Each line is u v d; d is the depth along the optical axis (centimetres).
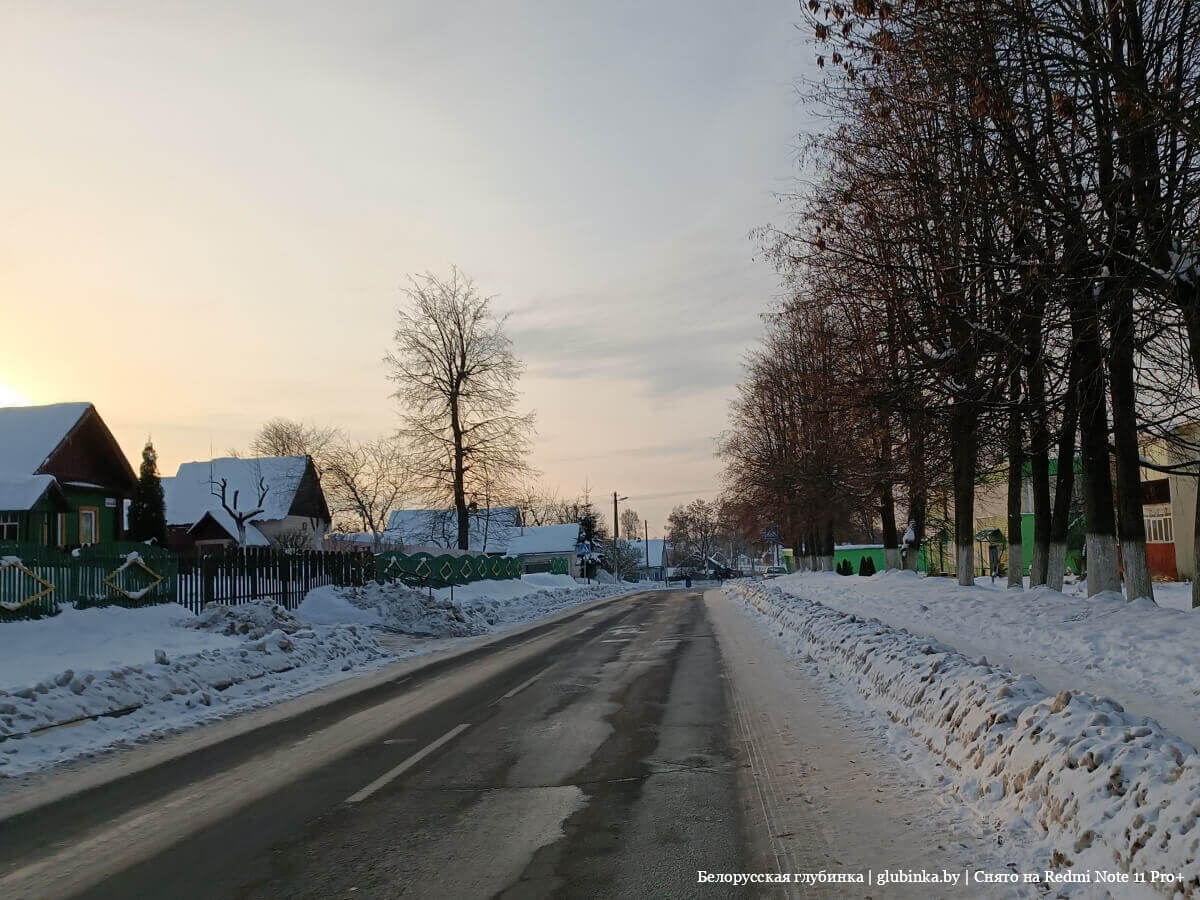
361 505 5981
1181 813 448
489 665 1775
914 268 1579
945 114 1293
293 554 2780
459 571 4469
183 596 2203
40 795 796
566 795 743
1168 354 1488
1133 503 1577
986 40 1141
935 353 1844
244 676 1511
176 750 994
